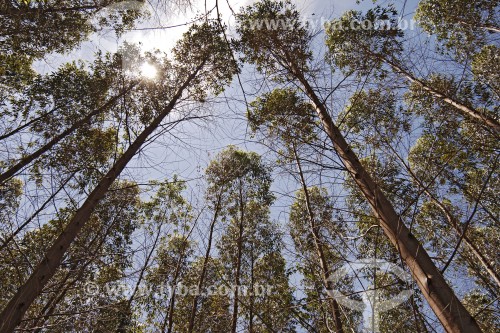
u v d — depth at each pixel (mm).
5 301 6902
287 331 4996
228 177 10602
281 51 5395
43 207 4570
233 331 6496
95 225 7531
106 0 6988
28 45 7164
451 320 2439
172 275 8617
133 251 5277
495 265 6301
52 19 6809
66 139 7484
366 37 6516
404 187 4449
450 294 2576
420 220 6473
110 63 7691
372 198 3500
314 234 3859
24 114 7488
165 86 7520
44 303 6316
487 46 7051
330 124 4301
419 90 5711
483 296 5867
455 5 8406
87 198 5336
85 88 7602
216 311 7969
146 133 6422
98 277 6793
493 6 8109
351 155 3930
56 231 7008
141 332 7766
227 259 9688
